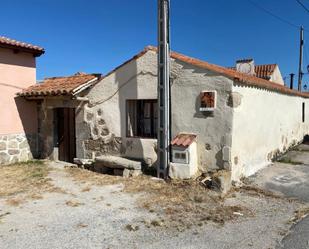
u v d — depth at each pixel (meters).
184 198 6.53
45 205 6.22
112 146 9.27
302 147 14.20
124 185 7.48
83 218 5.54
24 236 4.83
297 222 5.45
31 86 10.91
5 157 10.12
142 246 4.53
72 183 7.80
